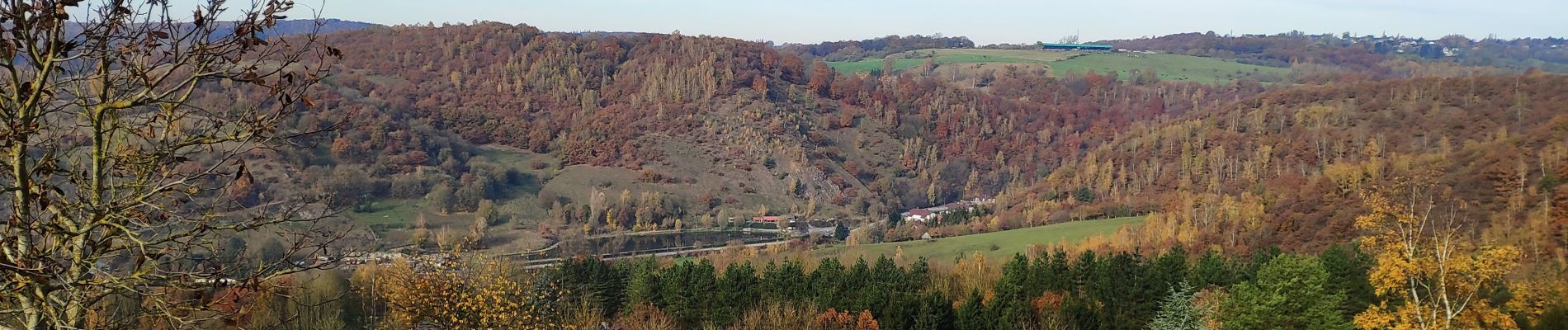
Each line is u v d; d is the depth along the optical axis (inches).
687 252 4576.8
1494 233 2407.7
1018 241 4052.7
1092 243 3636.8
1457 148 4210.1
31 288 375.6
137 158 405.1
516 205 5634.8
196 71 390.0
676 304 2394.2
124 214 389.7
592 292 2324.1
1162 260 2522.1
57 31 366.0
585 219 5506.9
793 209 6382.9
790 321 2187.5
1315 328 1689.2
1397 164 3703.3
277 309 1581.0
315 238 482.0
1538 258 2064.5
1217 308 1894.7
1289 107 5969.5
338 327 1633.9
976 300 2159.2
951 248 4020.7
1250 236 3265.3
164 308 397.4
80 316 415.5
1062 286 2497.5
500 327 1257.4
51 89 379.9
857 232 5068.9
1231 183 4677.7
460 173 6072.8
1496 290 1519.4
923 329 2114.9
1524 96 4992.6
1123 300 2306.8
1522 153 3289.9
